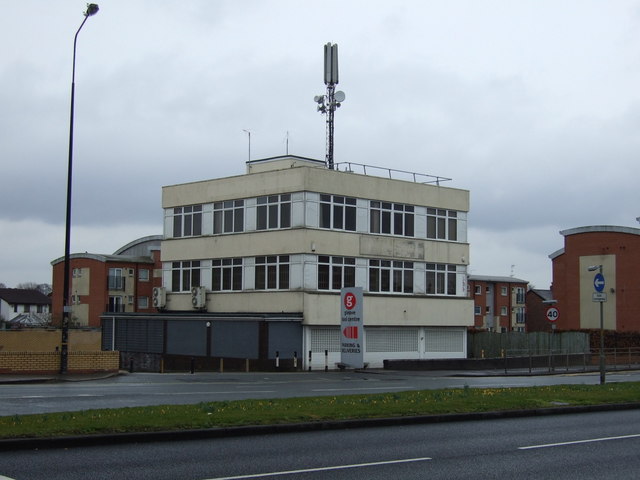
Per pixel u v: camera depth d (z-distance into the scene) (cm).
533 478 1073
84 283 7706
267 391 2473
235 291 4722
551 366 4566
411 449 1309
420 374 4022
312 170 4462
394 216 4847
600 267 2780
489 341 5550
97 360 3325
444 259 5081
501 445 1365
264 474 1065
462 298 5162
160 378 3186
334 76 5291
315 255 4444
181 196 5069
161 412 1568
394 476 1069
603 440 1435
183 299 4997
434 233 5056
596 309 6544
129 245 8425
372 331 4712
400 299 4812
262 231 4609
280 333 4412
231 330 4566
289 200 4500
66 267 3189
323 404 1800
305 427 1513
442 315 5031
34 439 1248
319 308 4416
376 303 4688
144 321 5088
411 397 2027
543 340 5731
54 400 2000
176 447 1293
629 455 1270
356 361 3922
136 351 5134
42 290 16550
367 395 2105
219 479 1023
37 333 4050
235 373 3909
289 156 5125
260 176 4650
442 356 5066
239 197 4753
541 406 1902
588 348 5806
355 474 1078
